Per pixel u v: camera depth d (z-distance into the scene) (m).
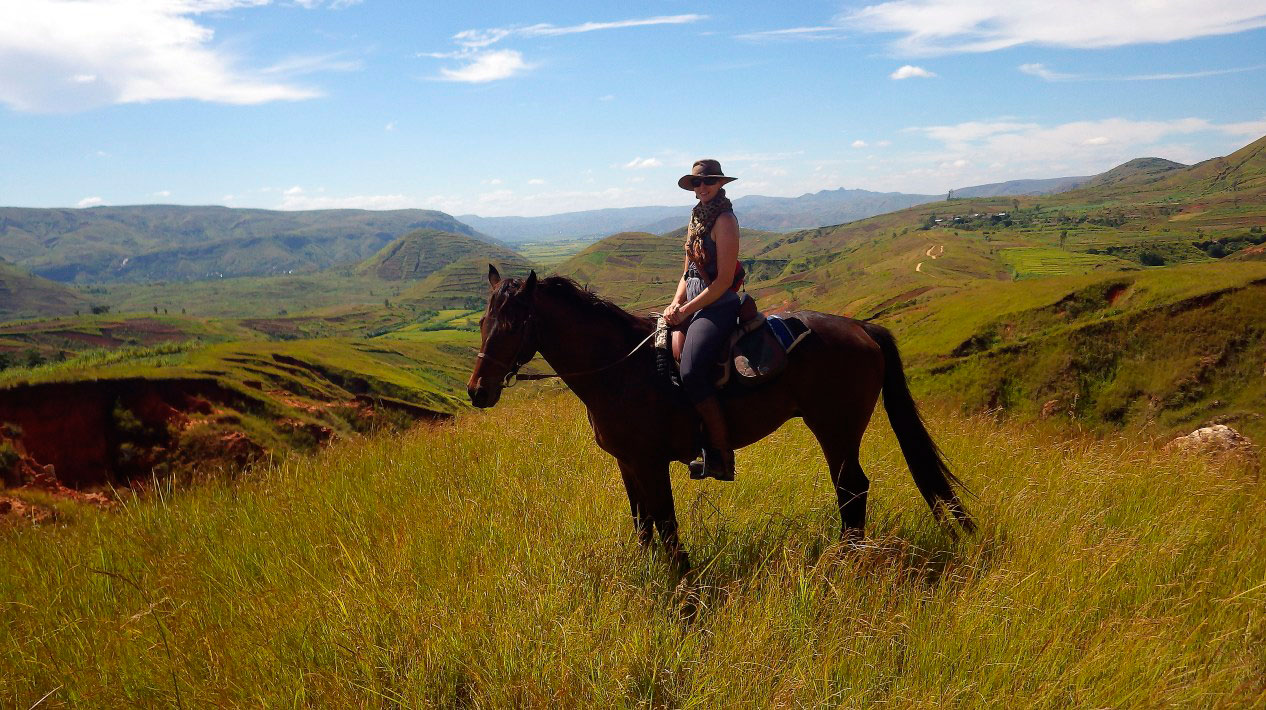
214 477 7.45
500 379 4.65
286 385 34.78
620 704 3.13
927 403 11.16
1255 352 35.06
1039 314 47.38
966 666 3.35
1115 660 3.27
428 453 7.59
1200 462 7.03
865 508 5.02
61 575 4.96
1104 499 5.63
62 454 21.17
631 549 4.52
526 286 4.62
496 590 3.95
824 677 3.16
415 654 3.39
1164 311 39.62
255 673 3.50
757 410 4.80
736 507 5.50
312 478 7.01
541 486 6.05
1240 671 3.24
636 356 4.76
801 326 4.91
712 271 4.66
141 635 3.90
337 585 4.18
